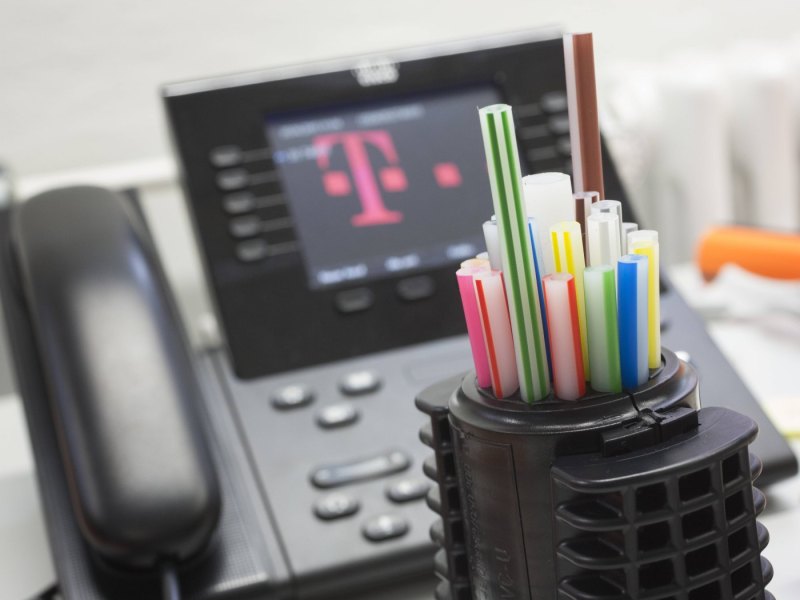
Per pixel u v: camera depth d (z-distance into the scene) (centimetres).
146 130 107
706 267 81
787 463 52
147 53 105
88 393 49
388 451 53
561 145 66
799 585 43
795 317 77
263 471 52
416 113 67
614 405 30
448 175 65
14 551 56
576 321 30
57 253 56
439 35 113
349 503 50
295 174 63
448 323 61
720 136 108
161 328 53
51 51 102
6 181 87
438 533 35
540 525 30
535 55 68
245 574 47
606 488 28
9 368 93
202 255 61
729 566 30
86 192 62
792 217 115
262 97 64
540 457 30
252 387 58
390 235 63
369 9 111
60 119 104
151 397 49
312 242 62
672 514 28
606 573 30
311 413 56
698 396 31
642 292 30
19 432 73
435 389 35
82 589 47
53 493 51
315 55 110
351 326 60
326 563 48
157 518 46
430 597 49
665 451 29
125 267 56
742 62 112
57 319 52
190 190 62
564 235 30
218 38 107
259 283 61
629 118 108
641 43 120
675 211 112
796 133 116
